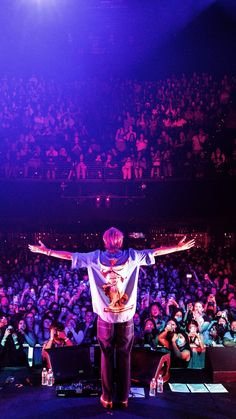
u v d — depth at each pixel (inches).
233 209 727.1
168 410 228.1
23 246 757.9
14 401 240.8
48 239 765.9
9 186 741.3
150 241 765.3
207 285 547.8
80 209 748.0
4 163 743.1
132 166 740.7
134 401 239.8
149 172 749.3
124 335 222.5
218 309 426.0
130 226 761.0
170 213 742.5
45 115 856.3
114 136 810.2
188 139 779.4
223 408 231.8
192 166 734.5
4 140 772.6
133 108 860.6
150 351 273.7
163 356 266.4
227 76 921.5
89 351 286.5
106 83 916.0
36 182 740.7
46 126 820.0
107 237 226.1
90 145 783.1
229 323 369.7
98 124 835.4
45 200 745.6
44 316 346.9
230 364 278.8
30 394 251.8
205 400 242.7
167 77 959.6
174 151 772.6
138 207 746.2
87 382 269.3
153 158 743.1
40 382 273.4
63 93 898.1
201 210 736.3
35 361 310.2
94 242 761.6
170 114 835.4
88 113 850.1
